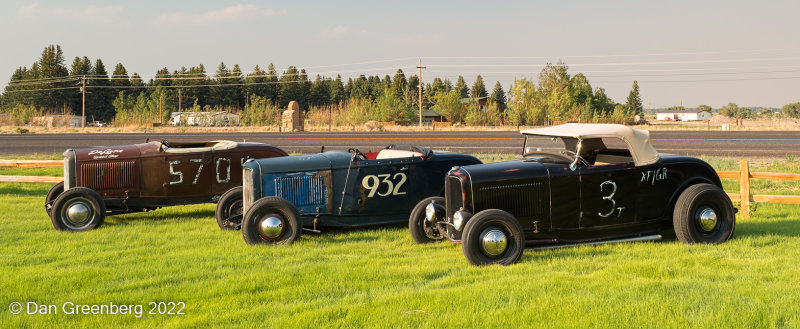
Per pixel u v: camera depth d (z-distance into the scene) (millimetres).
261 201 8109
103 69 126438
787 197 9695
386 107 68625
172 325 4707
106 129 65250
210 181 10484
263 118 70812
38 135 52156
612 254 7133
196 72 141750
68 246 8125
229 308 5195
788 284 5562
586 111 70688
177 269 6645
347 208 8914
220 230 9414
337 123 67062
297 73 140625
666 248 7379
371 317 4824
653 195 7781
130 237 8805
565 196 7422
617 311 4844
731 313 4699
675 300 5070
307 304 5223
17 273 6492
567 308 4926
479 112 67875
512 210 7262
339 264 6789
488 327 4551
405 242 8320
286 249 7738
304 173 8797
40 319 4934
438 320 4715
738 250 7258
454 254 7406
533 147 8172
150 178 10203
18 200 13211
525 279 5938
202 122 74625
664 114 156250
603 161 7992
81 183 9930
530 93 65688
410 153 9531
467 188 7129
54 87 122125
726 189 13453
